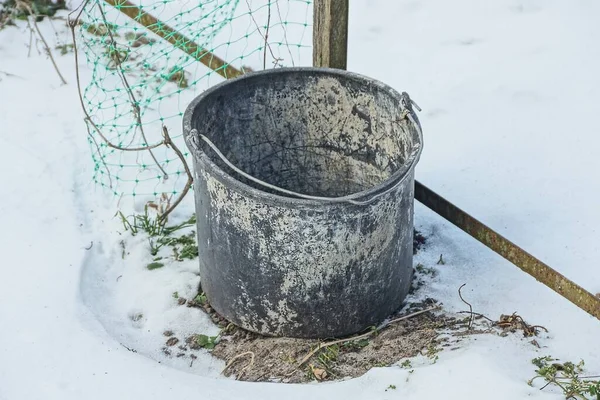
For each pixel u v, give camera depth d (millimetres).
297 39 5164
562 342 3172
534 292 3471
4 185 4086
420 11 5383
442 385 2910
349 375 3104
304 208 2973
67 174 4191
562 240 3748
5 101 4711
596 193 4023
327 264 3105
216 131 3518
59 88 4832
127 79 4922
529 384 2906
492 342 3145
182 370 3254
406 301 3498
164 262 3766
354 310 3252
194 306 3535
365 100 3506
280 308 3223
